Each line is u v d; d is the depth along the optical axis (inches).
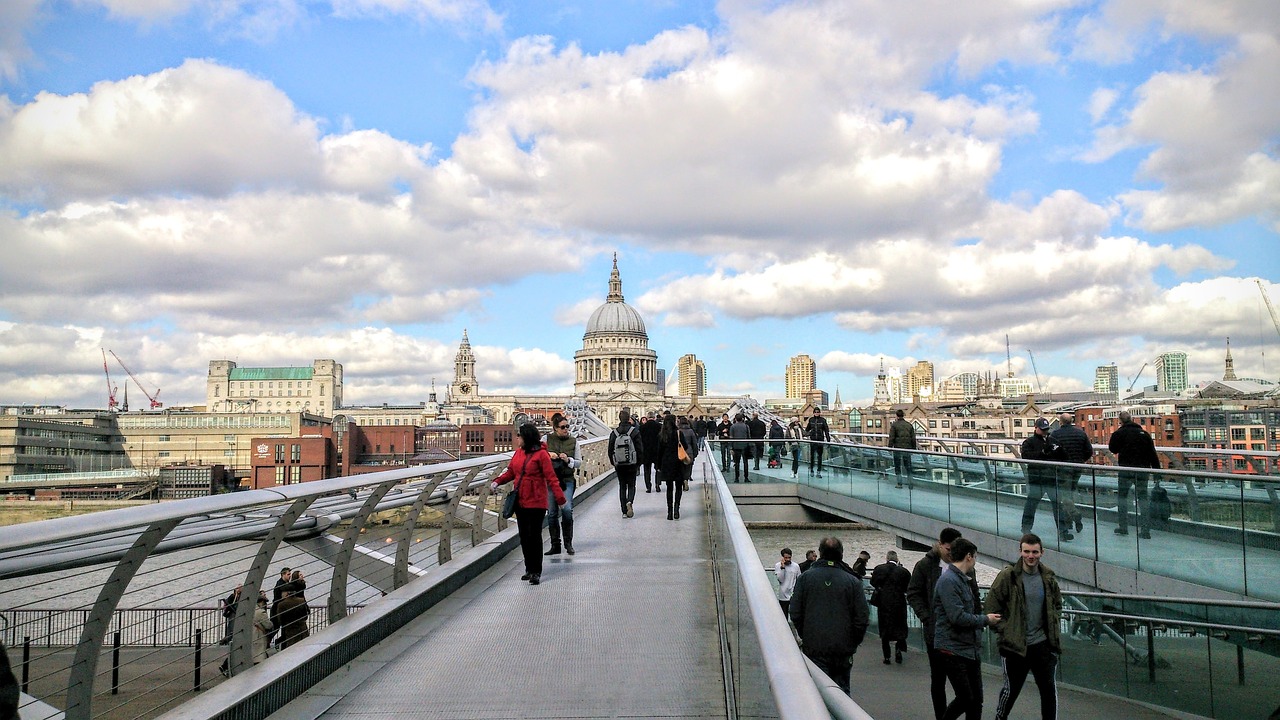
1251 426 3954.2
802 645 421.7
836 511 1291.8
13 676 174.9
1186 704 548.4
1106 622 629.6
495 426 7180.1
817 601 416.2
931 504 982.4
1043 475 749.3
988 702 657.0
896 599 813.9
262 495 294.8
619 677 333.4
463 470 556.1
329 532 456.1
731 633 299.0
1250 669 496.7
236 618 310.7
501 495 781.3
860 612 414.9
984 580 1339.8
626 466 826.2
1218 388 5925.2
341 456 6437.0
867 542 1782.7
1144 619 583.8
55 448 5885.8
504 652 367.9
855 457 1220.5
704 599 468.4
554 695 312.7
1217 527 564.1
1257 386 6127.0
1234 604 506.3
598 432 2118.6
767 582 217.5
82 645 248.2
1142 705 594.9
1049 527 743.1
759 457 1523.1
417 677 334.0
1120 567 654.5
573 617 429.1
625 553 619.2
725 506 351.3
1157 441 4232.3
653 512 871.7
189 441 7559.1
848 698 180.5
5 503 4362.7
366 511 401.1
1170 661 563.8
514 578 530.6
